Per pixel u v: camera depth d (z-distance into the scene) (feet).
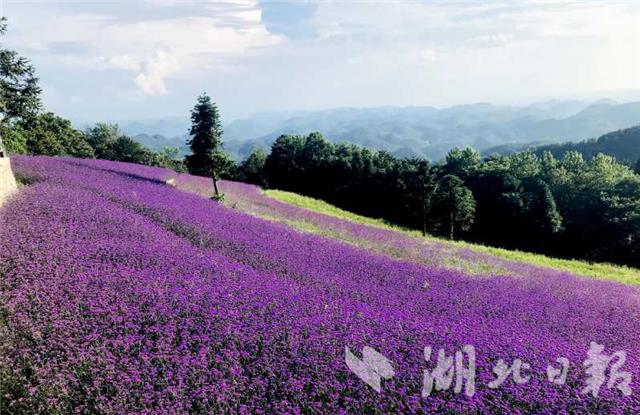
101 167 101.45
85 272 34.65
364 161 220.64
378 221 153.89
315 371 26.35
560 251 168.76
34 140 174.09
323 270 48.29
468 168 205.26
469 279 57.21
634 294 66.85
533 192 175.83
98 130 286.66
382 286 46.57
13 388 23.22
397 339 31.04
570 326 41.45
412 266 59.00
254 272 42.16
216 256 44.93
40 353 25.13
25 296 29.71
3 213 45.55
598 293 62.03
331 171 227.40
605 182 169.17
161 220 57.41
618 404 26.55
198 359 25.81
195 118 102.68
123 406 22.47
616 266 129.90
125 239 44.16
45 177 70.13
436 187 158.30
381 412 24.29
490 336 33.63
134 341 26.84
